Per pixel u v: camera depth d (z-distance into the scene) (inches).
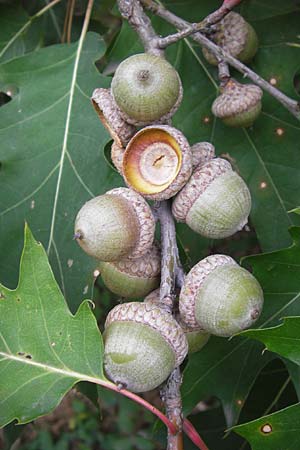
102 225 9.3
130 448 22.6
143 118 9.8
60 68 12.0
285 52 12.2
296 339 9.3
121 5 10.7
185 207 9.7
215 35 11.7
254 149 12.0
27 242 9.7
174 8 12.4
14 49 13.3
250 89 11.4
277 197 11.9
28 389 9.5
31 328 9.6
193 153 10.0
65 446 22.8
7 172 11.4
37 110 11.7
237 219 9.7
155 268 9.9
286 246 11.8
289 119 12.0
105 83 11.8
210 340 11.2
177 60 12.1
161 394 9.2
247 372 11.2
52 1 13.6
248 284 9.3
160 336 9.0
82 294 10.8
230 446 12.7
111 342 9.1
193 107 12.0
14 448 22.9
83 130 11.5
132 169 9.9
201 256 12.0
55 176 11.3
